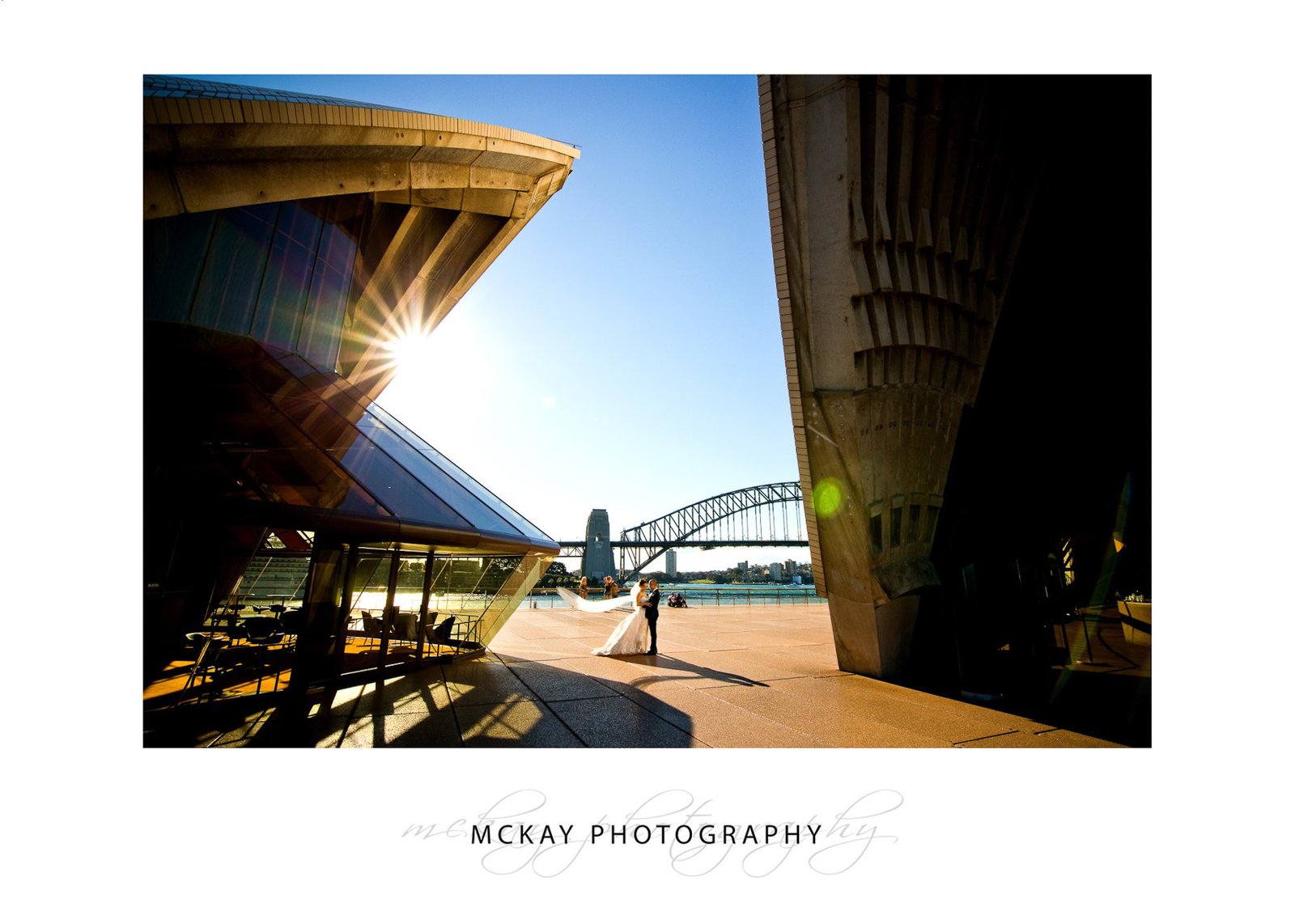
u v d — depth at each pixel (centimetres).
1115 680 947
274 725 614
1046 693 851
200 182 1004
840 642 1054
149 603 773
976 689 868
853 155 1009
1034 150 1206
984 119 1134
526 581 1241
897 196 1083
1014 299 1284
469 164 1688
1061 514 1638
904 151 1063
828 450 1081
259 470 796
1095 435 1564
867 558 1020
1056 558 1697
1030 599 1267
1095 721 701
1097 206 1269
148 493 714
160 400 807
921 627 1047
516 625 1766
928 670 1028
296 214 1299
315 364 1233
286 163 1170
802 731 639
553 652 1189
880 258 1047
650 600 1156
